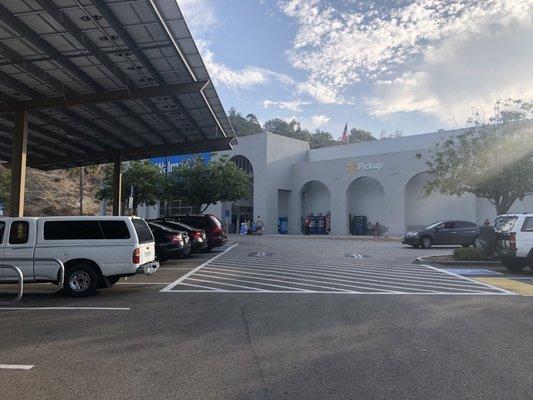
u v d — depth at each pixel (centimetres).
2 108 1576
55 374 539
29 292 1147
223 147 2452
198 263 1841
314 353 621
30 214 6406
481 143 1883
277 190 5203
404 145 4825
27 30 1147
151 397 469
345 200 4716
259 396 471
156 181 3678
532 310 916
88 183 7506
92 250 1078
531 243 1455
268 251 2441
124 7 1086
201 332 738
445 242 2655
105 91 1577
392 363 576
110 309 929
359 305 968
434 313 885
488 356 605
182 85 1555
